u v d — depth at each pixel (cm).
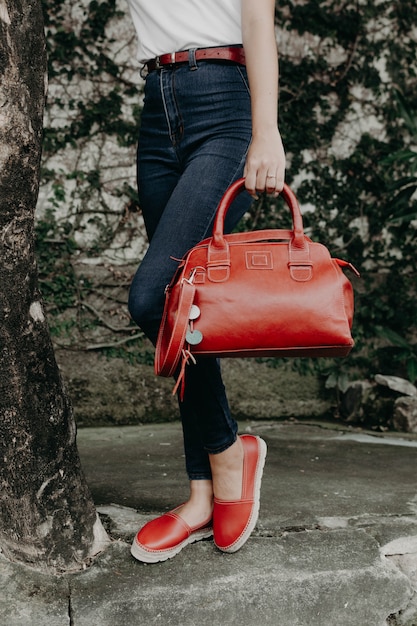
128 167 393
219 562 160
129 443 306
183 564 158
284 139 416
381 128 432
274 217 416
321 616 157
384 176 431
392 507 198
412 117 408
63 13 381
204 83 154
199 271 143
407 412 366
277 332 141
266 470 244
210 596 152
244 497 162
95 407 376
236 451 162
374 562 166
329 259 147
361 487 221
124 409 380
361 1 425
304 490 214
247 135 157
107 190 390
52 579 151
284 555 164
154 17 158
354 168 428
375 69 429
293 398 407
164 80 158
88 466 249
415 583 170
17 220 147
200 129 156
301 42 418
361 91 428
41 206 381
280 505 196
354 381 409
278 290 142
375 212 430
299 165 419
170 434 335
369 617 161
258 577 156
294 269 144
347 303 148
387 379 392
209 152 153
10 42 142
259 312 140
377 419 381
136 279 150
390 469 254
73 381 375
